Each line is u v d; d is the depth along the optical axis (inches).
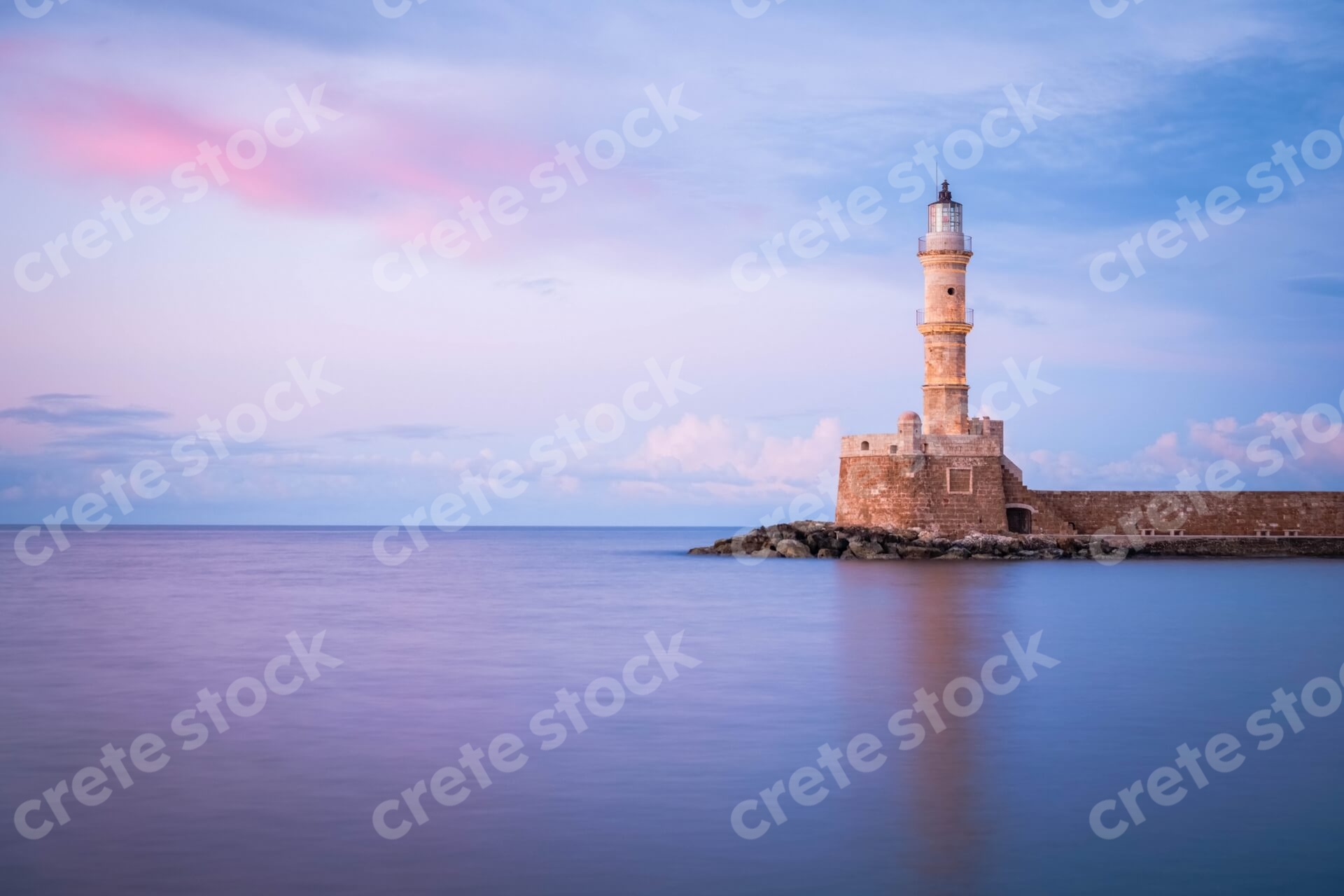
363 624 1775.3
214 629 1695.4
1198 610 1889.8
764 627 1670.8
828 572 2896.2
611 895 586.2
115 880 604.7
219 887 594.9
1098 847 659.4
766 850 650.2
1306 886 604.1
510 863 629.0
